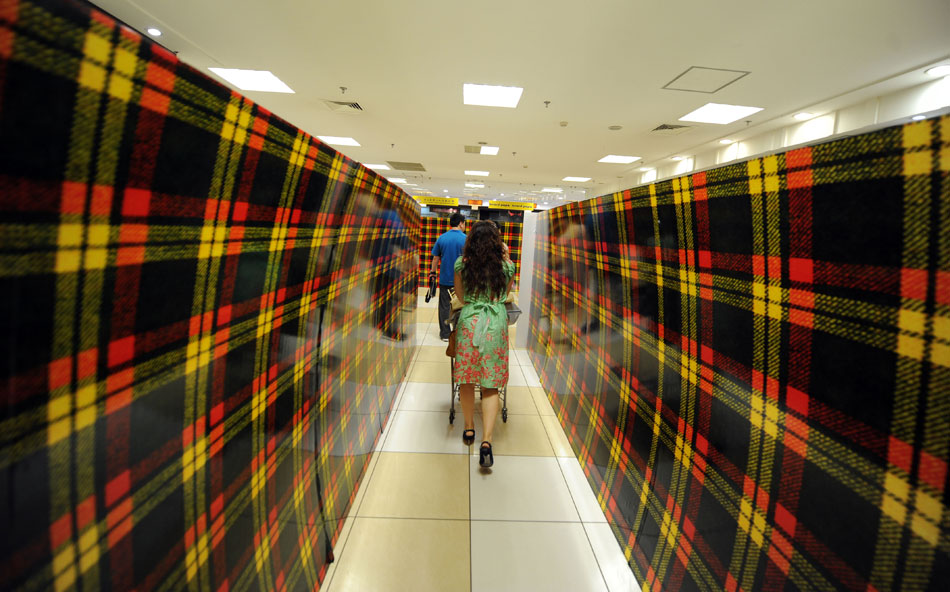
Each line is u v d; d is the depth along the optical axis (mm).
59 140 358
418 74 5926
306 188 932
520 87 6168
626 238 1456
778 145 8109
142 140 455
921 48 4543
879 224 550
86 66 375
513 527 1501
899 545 521
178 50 5523
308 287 1044
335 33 4848
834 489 623
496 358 1863
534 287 3652
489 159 12211
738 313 862
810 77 5457
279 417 931
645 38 4539
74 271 391
